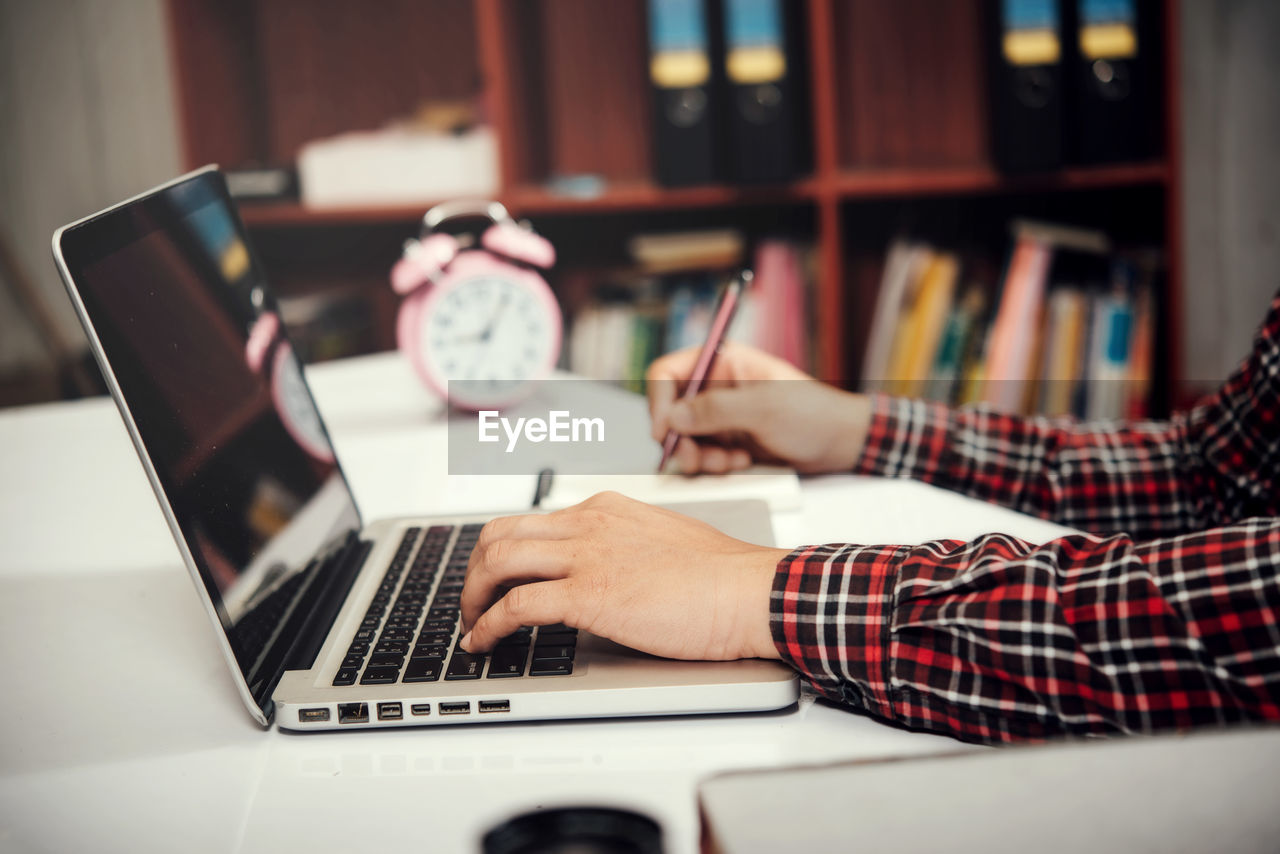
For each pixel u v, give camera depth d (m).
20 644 0.68
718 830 0.30
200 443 0.58
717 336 0.92
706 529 0.64
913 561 0.56
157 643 0.67
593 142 2.30
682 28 1.87
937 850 0.29
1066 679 0.51
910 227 2.21
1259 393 0.85
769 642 0.56
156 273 0.61
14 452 1.15
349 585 0.70
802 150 2.04
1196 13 2.25
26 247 2.59
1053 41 1.83
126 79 2.57
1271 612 0.49
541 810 0.41
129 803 0.49
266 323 0.77
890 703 0.54
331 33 2.36
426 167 2.03
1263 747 0.32
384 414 1.17
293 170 2.18
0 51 2.51
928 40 2.18
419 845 0.45
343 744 0.54
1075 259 1.95
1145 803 0.31
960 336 1.98
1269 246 2.31
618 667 0.56
